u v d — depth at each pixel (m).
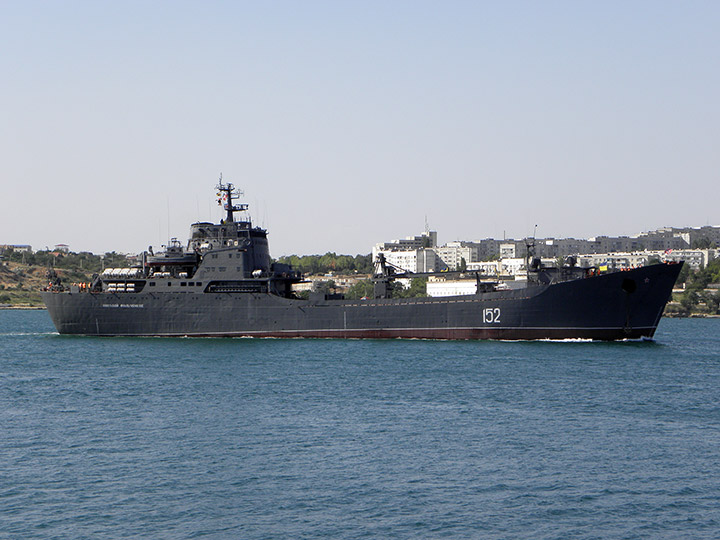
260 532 65.88
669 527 66.88
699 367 143.75
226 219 197.25
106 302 194.62
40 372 145.25
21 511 70.12
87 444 90.56
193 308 188.00
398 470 80.50
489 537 64.81
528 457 85.00
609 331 166.00
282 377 134.62
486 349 161.75
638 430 96.62
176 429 97.44
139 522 67.81
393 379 131.38
